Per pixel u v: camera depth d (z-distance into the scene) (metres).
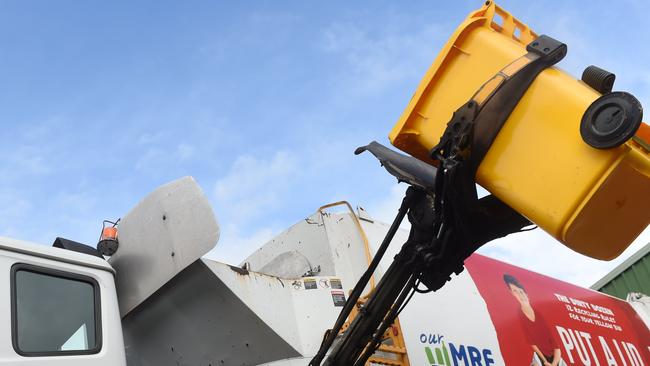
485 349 4.21
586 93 2.32
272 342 3.54
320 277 3.94
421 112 2.75
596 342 5.34
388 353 3.61
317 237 4.25
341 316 3.11
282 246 4.43
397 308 2.96
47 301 2.68
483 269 4.84
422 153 2.82
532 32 2.78
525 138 2.38
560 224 2.22
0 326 2.47
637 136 2.33
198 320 3.50
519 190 2.35
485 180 2.46
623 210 2.22
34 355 2.53
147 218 3.46
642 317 6.41
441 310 4.14
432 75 2.71
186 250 3.28
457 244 2.69
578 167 2.21
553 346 4.80
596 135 2.14
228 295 3.43
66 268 2.82
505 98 2.42
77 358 2.66
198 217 3.31
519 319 4.68
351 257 4.05
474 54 2.65
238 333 3.51
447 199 2.55
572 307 5.43
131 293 3.37
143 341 3.53
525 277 5.21
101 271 2.97
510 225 2.67
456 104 2.64
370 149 2.87
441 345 3.94
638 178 2.17
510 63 2.50
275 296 3.65
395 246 4.24
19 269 2.65
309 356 3.57
